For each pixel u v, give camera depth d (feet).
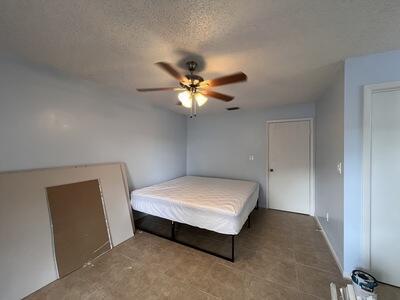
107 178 8.59
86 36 4.66
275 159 12.66
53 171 6.81
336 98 6.92
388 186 5.48
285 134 12.32
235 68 6.38
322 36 4.57
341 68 6.29
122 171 9.57
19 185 5.84
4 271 5.11
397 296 5.18
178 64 6.05
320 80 7.48
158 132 12.66
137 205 9.18
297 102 11.26
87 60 5.94
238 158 13.93
